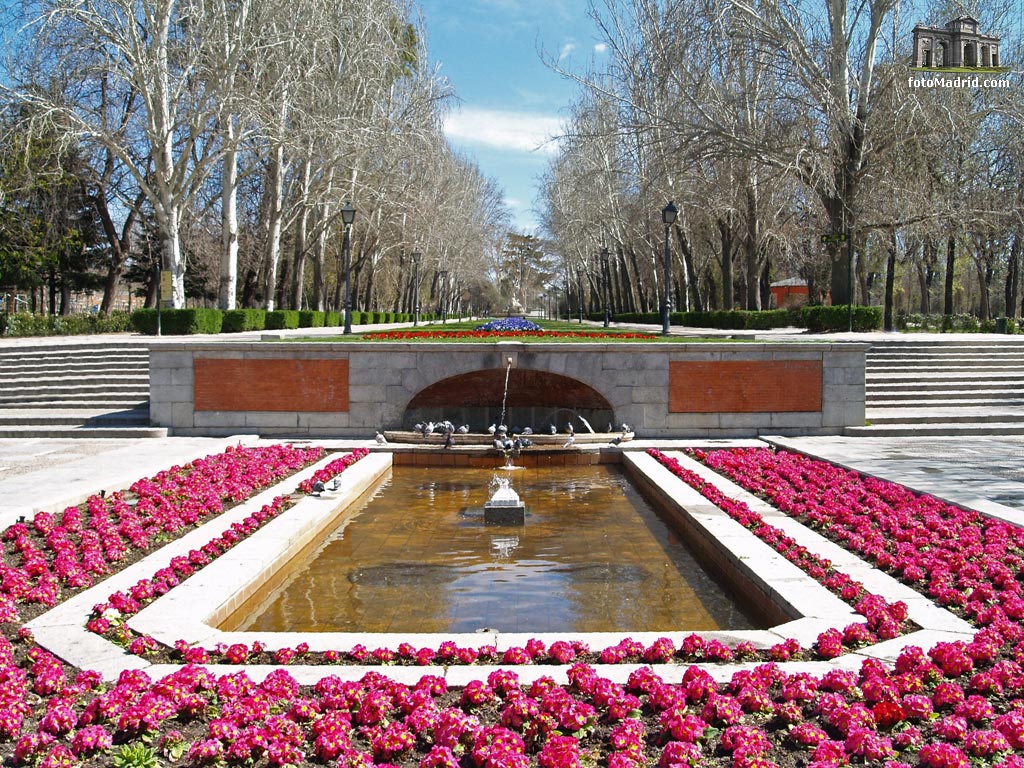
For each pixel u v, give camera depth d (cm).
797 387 1684
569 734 473
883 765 433
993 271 5375
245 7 2891
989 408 1834
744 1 2798
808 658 579
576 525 1095
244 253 5238
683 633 632
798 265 5106
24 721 488
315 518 1001
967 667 546
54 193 3841
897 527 890
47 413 1742
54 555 823
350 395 1664
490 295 14312
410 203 4316
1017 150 3203
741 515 970
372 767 429
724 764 436
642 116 3750
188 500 1048
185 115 3052
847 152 2756
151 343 1661
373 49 3534
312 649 597
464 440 1600
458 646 597
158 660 581
